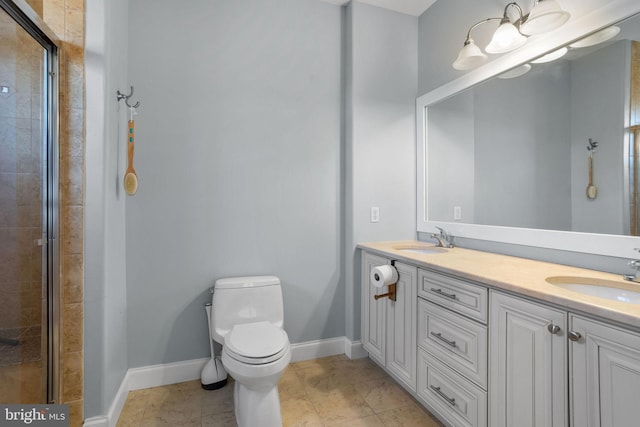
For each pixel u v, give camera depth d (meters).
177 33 1.95
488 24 1.85
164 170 1.93
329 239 2.33
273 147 2.17
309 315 2.29
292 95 2.21
